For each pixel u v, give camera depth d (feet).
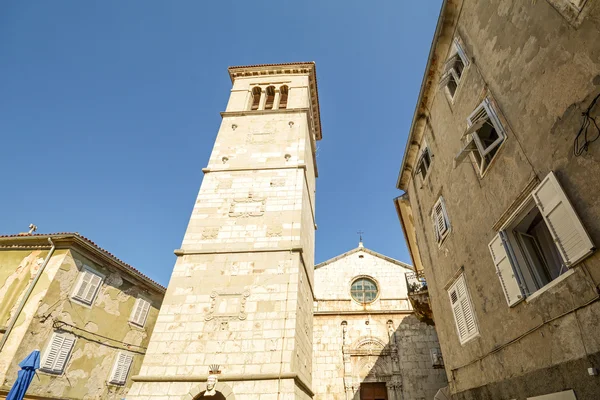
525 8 22.57
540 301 20.51
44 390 48.32
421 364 75.05
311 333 56.54
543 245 23.07
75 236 54.70
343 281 91.97
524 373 21.91
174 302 45.16
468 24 31.01
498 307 25.22
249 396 37.17
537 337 20.77
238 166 61.31
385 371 74.79
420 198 47.32
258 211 54.44
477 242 28.78
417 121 44.98
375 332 80.69
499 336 24.99
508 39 24.53
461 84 32.27
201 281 46.98
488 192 26.99
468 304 30.22
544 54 20.56
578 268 17.54
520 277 22.74
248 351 40.78
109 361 60.23
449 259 35.17
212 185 58.59
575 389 17.35
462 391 31.60
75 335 54.19
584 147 17.17
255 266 48.06
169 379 38.86
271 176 59.31
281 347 40.88
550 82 19.92
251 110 73.15
